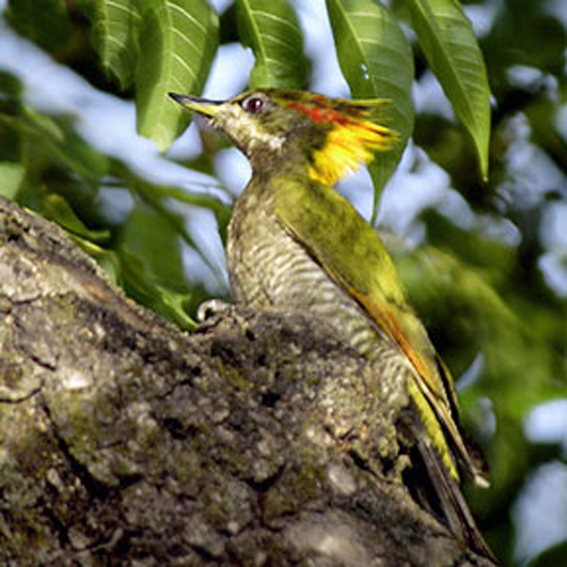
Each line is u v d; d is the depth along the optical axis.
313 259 9.61
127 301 6.59
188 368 6.43
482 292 12.55
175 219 10.84
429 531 6.56
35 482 5.91
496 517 12.44
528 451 12.54
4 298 6.21
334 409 7.12
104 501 5.95
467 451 9.07
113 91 12.23
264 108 11.08
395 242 12.57
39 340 6.14
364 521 6.41
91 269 6.72
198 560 5.96
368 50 8.16
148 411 6.16
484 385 12.55
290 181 10.11
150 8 8.12
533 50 13.00
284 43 8.45
